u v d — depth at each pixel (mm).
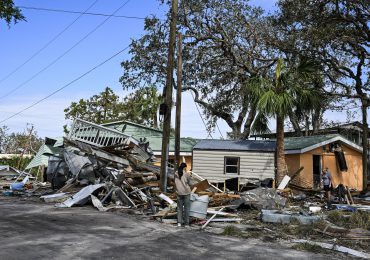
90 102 51656
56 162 20781
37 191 20641
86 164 17844
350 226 12008
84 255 7238
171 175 17719
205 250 8172
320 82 23719
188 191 11406
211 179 22719
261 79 18922
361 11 20891
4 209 13711
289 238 9898
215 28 27672
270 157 22312
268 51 27406
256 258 7637
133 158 19172
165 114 15562
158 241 8891
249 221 12352
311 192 19719
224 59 28562
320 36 20734
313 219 11867
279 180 19312
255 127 21781
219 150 22891
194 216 11672
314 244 8992
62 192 17219
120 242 8578
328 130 34812
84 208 14383
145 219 12297
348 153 24953
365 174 23047
